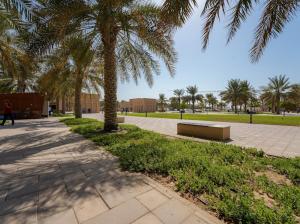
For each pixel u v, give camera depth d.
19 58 12.57
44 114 22.75
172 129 11.24
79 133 9.02
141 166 3.97
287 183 3.45
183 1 4.41
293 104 52.62
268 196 2.93
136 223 2.23
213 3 5.01
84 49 9.09
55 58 11.38
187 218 2.33
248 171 3.88
